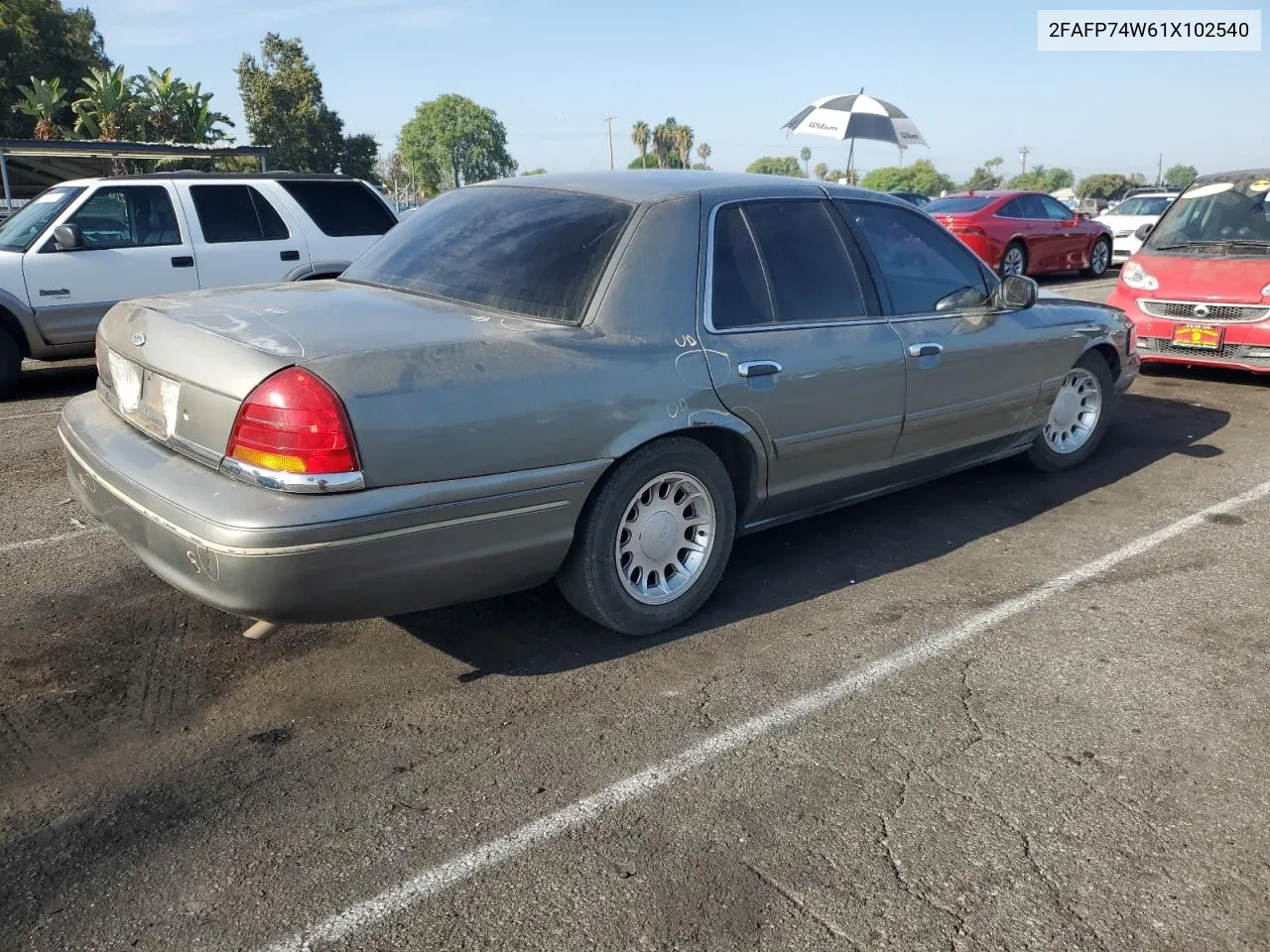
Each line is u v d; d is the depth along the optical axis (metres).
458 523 2.99
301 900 2.34
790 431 3.89
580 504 3.29
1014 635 3.74
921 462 4.64
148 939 2.22
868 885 2.41
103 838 2.55
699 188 3.83
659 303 3.52
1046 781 2.83
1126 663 3.52
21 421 7.18
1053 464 5.72
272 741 3.01
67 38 44.19
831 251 4.18
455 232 3.90
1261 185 8.30
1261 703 3.26
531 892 2.37
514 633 3.72
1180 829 2.63
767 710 3.20
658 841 2.56
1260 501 5.29
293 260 9.24
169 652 3.56
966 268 4.85
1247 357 7.60
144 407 3.30
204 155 16.98
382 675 3.40
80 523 4.87
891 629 3.79
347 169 55.56
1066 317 5.38
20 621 3.78
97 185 8.38
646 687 3.33
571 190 3.88
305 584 2.76
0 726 3.07
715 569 3.80
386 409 2.82
